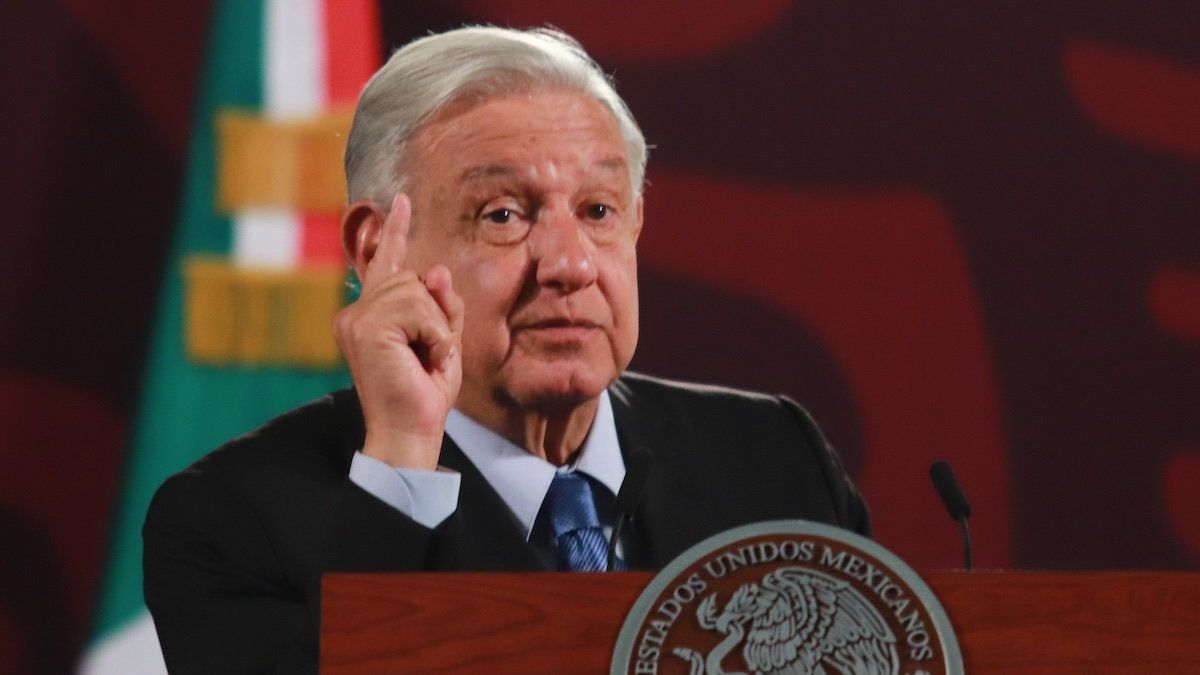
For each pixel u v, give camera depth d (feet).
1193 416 47.60
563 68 26.71
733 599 17.46
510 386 25.89
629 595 17.58
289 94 45.09
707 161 46.70
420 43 27.22
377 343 23.21
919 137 47.29
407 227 24.79
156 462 44.14
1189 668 17.67
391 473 21.57
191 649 25.54
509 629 17.52
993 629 17.60
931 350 47.06
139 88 44.42
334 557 20.80
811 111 47.03
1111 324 47.52
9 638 43.01
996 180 47.47
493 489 26.27
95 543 43.62
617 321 26.40
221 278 44.68
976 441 47.06
